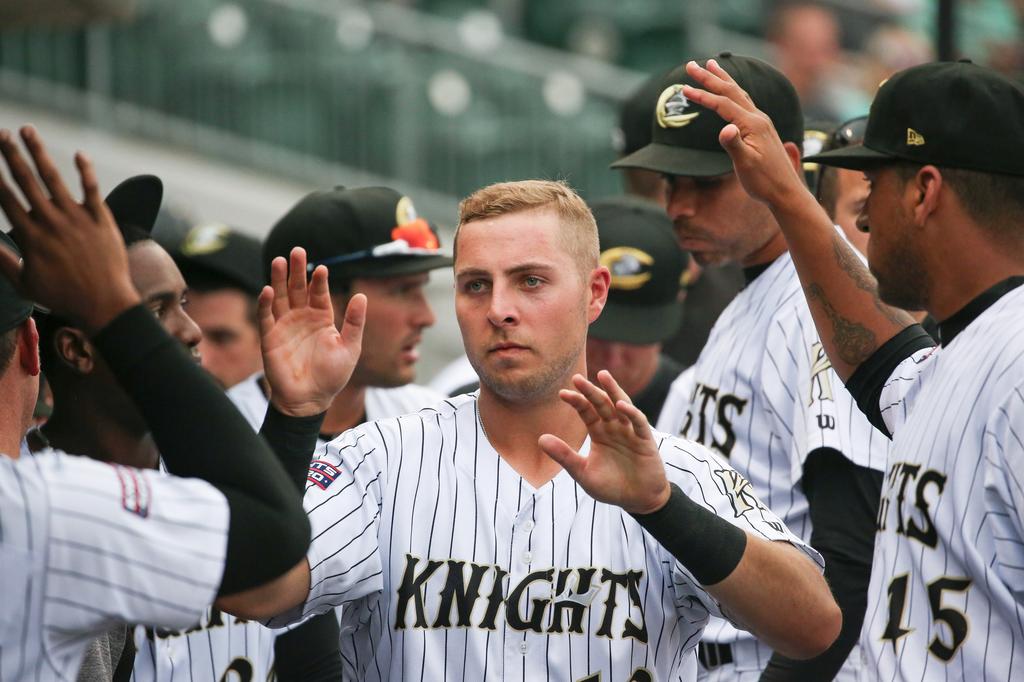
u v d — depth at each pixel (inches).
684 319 770.2
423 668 373.4
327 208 587.5
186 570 296.5
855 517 473.1
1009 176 377.1
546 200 390.3
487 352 383.9
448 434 395.9
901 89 389.1
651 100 666.8
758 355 511.8
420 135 1305.4
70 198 293.3
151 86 1246.9
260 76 1273.4
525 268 381.4
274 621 373.7
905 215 388.5
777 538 380.5
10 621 289.6
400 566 380.2
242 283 646.5
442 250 602.5
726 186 518.6
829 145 586.2
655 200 752.3
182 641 465.7
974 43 1075.9
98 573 293.3
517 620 374.9
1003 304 375.6
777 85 534.3
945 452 371.2
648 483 345.7
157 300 469.4
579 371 393.4
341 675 479.2
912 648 374.0
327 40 1285.7
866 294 433.4
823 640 375.9
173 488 301.7
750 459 507.5
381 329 580.1
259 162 1275.8
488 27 1432.1
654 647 378.6
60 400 458.0
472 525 382.9
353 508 377.1
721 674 504.7
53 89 1224.2
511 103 1321.4
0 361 325.1
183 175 1230.3
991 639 358.9
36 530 290.8
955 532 365.4
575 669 372.8
